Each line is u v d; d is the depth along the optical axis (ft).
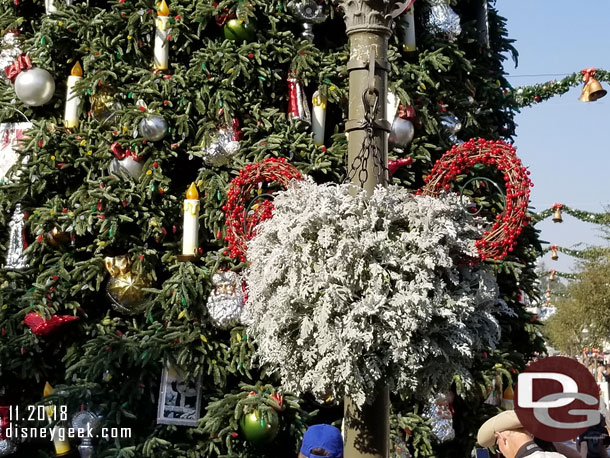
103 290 22.03
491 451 20.56
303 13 21.90
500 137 25.43
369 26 11.39
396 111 21.85
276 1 22.09
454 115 23.29
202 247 21.40
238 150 21.21
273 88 21.98
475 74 24.49
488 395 21.34
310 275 10.61
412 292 10.38
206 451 20.58
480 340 11.34
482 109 24.73
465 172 21.80
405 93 21.45
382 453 10.97
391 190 10.87
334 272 10.43
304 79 21.67
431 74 23.02
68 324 21.06
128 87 21.38
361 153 11.20
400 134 21.74
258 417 19.57
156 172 20.88
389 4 11.41
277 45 21.88
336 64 22.21
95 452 19.88
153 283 21.25
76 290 20.61
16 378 22.13
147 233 20.62
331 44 23.08
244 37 21.76
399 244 10.57
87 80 21.35
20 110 22.68
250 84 21.93
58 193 21.89
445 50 23.29
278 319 11.03
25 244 21.59
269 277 10.94
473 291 11.09
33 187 21.18
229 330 20.68
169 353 19.98
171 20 21.59
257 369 20.63
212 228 21.02
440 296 10.65
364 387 10.59
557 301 89.45
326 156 21.30
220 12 21.77
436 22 23.38
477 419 22.11
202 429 20.15
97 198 20.26
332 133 23.00
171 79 21.15
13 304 20.98
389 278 10.46
